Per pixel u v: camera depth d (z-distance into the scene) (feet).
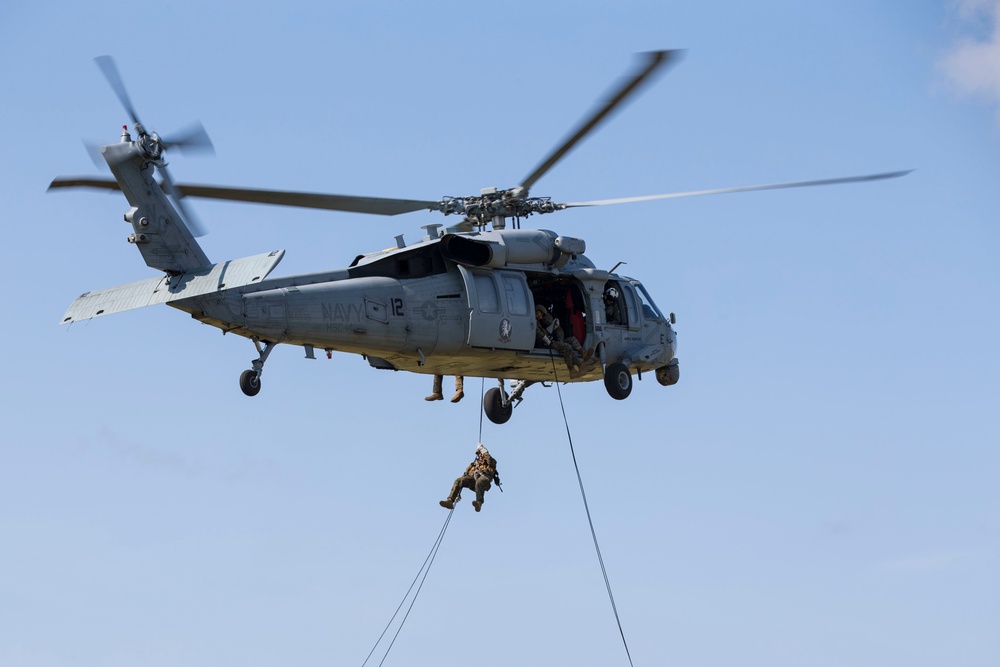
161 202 149.28
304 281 161.38
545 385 199.00
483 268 177.27
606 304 194.70
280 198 163.12
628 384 192.54
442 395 188.44
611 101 145.69
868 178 153.99
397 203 175.01
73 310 151.94
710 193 166.30
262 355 158.10
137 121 147.13
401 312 168.25
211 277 146.30
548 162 166.91
